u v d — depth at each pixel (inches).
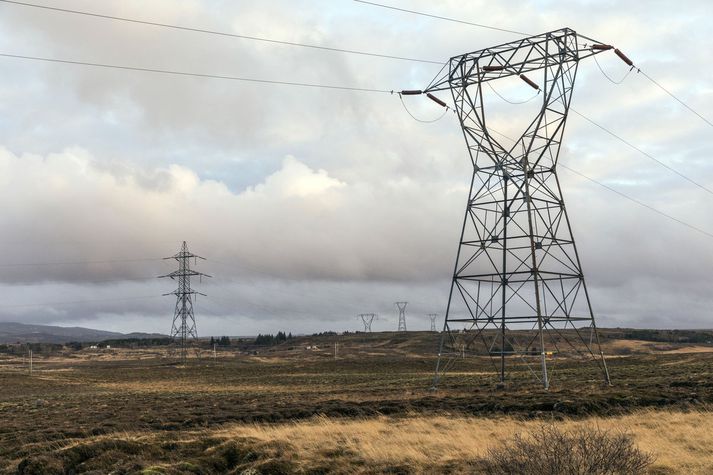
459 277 2153.1
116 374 5541.3
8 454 1084.5
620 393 1621.6
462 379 3144.7
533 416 1350.9
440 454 922.1
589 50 2026.3
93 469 917.8
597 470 670.5
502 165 2097.7
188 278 7815.0
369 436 1068.5
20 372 5851.4
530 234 2011.6
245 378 4820.4
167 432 1256.8
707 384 1867.6
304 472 853.8
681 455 862.5
